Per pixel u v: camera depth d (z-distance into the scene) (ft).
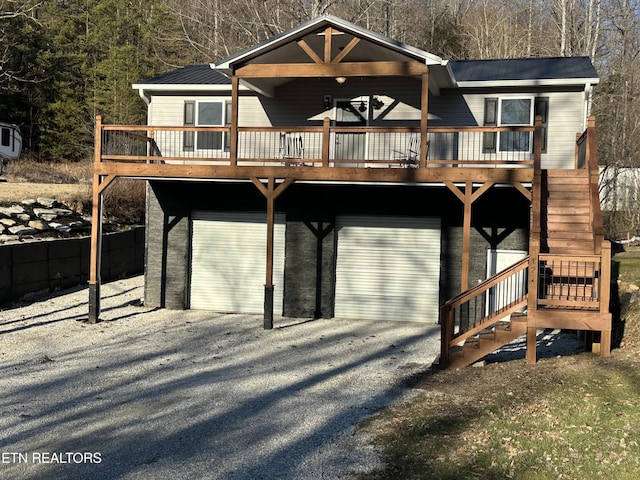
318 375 32.50
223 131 49.55
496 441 21.40
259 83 50.80
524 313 33.96
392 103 52.24
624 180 84.53
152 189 53.47
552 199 40.04
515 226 47.42
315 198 50.72
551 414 23.90
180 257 53.16
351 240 50.72
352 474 19.44
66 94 125.08
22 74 119.55
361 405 26.94
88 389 29.73
